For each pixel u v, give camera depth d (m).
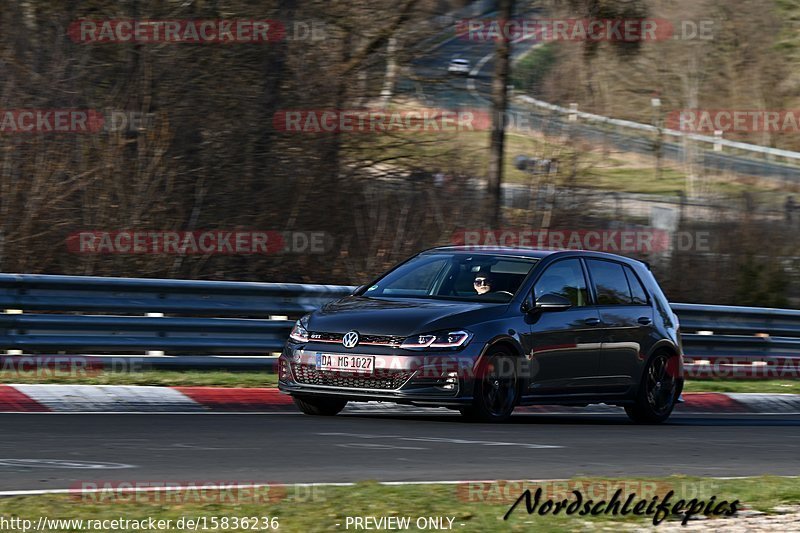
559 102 87.56
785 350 65.62
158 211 69.69
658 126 128.88
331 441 32.38
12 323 45.09
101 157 68.44
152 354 49.00
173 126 70.81
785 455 34.53
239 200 72.56
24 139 67.12
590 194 87.25
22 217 66.12
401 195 78.06
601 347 41.75
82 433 32.66
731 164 144.50
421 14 78.62
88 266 67.12
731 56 154.88
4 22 68.88
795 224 94.88
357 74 77.62
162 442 31.19
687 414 51.25
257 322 50.34
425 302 39.38
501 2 79.56
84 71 69.75
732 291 88.81
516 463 29.14
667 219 92.94
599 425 41.75
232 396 43.59
